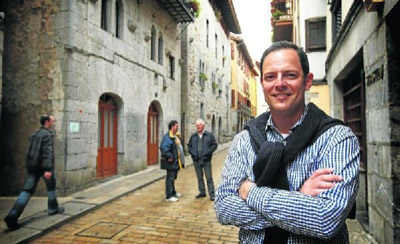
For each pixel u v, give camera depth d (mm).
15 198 6570
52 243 3996
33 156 4535
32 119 6906
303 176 1186
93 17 7711
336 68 6168
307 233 1069
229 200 1283
